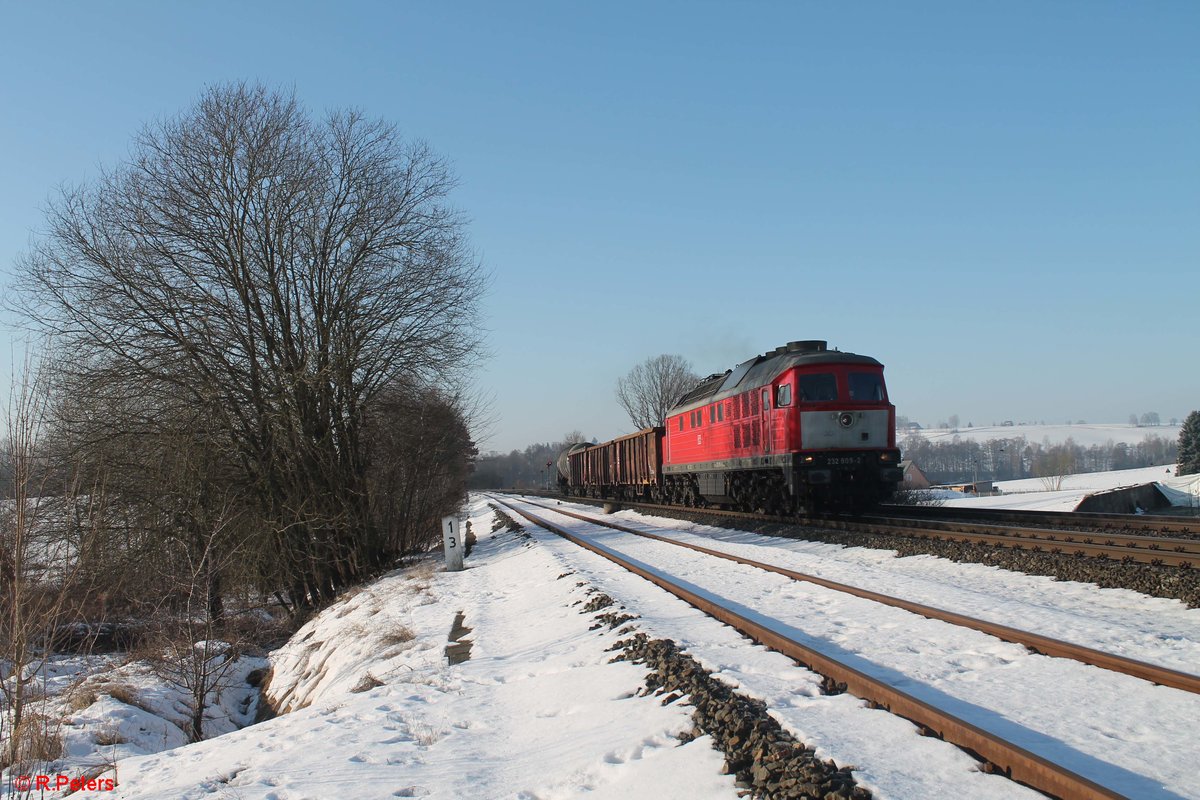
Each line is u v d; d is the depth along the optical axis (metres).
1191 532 14.57
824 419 20.28
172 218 23.16
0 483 9.35
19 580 9.05
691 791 5.08
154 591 19.20
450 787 5.95
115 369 23.08
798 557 15.55
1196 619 8.80
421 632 13.59
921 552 14.48
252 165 23.77
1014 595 10.91
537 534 27.16
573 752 6.25
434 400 29.31
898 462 20.73
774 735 5.46
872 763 4.84
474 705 8.42
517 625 12.49
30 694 10.43
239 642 17.11
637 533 22.92
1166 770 4.59
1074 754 4.87
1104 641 7.75
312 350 24.53
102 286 23.09
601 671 8.36
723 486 26.75
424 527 35.12
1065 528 16.58
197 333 23.12
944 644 7.87
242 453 24.20
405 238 25.66
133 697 13.35
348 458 25.55
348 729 8.12
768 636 8.21
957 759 4.85
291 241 24.45
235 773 7.25
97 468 20.67
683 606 10.89
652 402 81.62
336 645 15.41
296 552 24.70
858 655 7.64
